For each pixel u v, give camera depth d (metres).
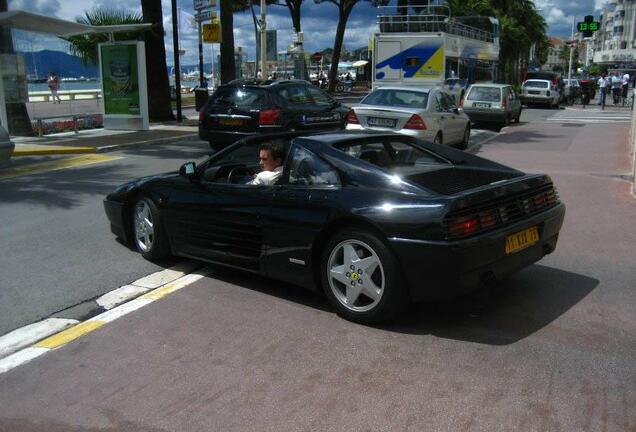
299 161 4.93
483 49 30.00
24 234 7.28
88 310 4.95
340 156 4.74
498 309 4.80
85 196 9.40
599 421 3.21
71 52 22.83
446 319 4.60
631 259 6.14
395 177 4.48
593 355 3.99
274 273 4.98
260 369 3.86
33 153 13.89
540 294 5.14
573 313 4.72
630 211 8.27
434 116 13.01
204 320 4.66
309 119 13.79
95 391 3.63
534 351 4.05
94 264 6.13
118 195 6.45
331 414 3.32
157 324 4.60
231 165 5.93
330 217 4.48
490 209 4.33
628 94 39.03
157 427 3.24
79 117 18.83
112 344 4.27
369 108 12.77
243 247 5.20
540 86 33.75
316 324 4.54
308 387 3.62
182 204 5.66
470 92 21.59
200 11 22.89
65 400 3.54
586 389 3.54
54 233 7.32
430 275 4.10
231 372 3.82
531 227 4.65
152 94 21.64
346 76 57.50
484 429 3.15
